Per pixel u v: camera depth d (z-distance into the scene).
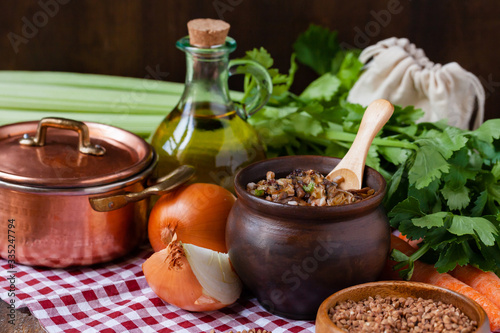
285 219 0.85
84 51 1.35
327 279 0.85
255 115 1.11
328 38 1.28
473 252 0.92
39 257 0.94
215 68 0.99
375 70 1.18
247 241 0.86
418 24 1.32
